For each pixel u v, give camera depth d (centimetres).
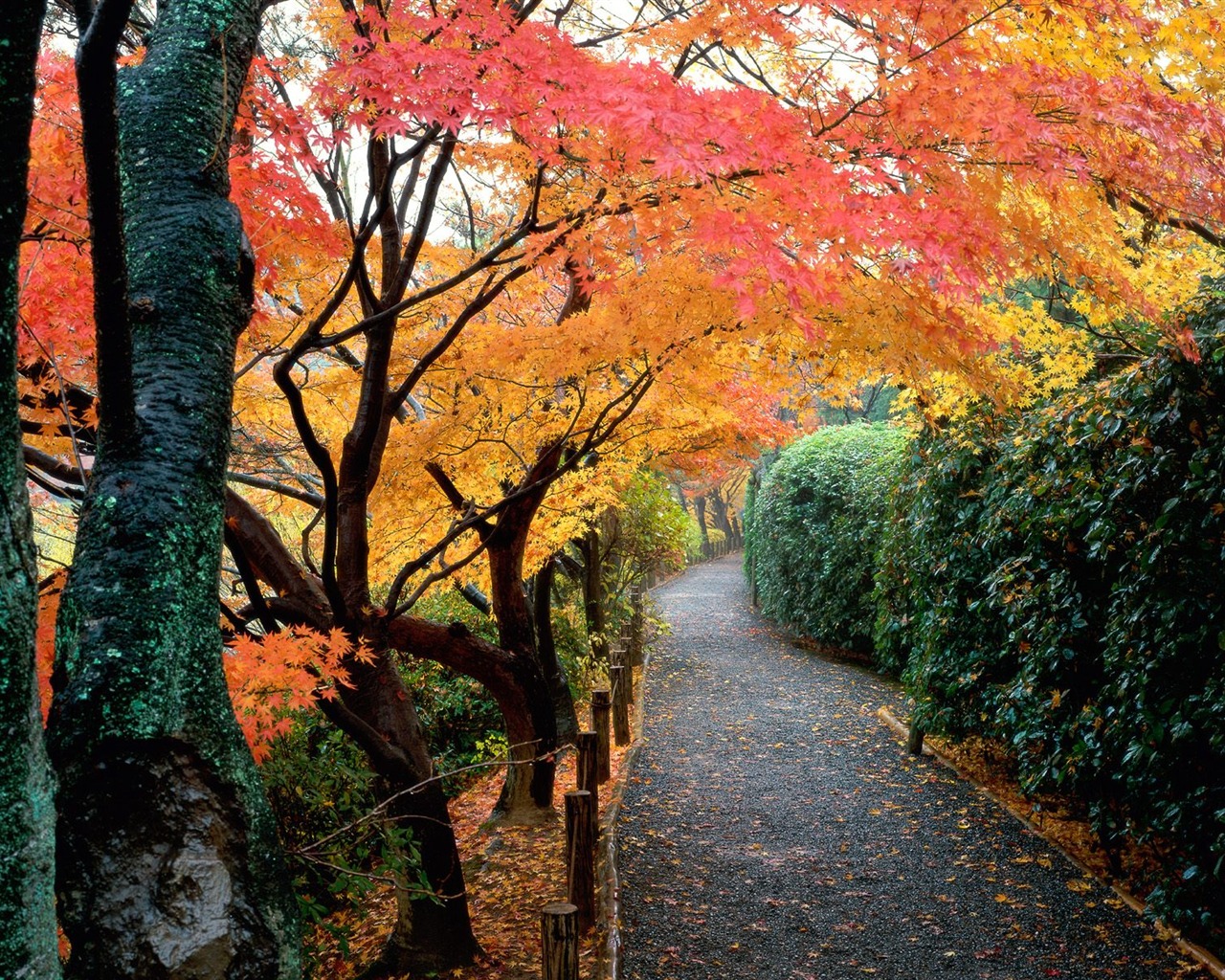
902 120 296
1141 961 405
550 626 821
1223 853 359
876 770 753
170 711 182
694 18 335
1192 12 313
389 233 423
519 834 628
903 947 437
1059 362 530
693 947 442
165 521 190
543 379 438
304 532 384
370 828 469
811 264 293
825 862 553
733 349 450
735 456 708
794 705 1036
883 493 1101
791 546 1459
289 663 302
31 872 137
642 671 1259
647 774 767
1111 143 333
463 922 445
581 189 379
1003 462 620
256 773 200
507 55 276
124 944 171
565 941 317
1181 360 402
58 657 184
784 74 347
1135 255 455
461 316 385
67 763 174
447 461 517
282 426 598
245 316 223
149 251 209
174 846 179
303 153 298
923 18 296
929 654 742
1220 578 381
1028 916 461
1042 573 554
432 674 902
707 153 267
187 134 217
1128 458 430
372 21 300
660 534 1324
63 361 305
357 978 438
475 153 394
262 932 186
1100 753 463
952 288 335
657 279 382
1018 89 307
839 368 417
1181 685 401
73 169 270
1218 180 320
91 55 153
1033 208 370
